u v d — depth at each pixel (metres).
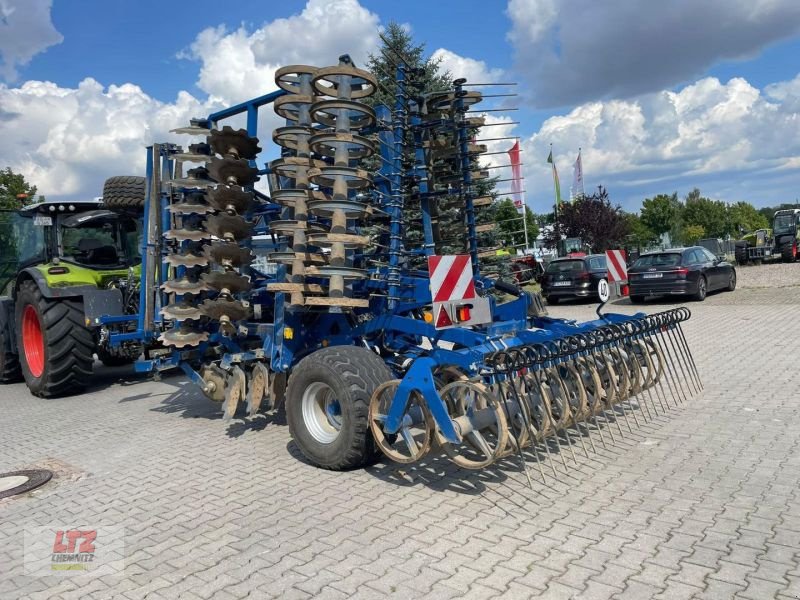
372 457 4.54
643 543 3.19
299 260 4.91
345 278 4.88
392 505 3.90
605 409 5.04
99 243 9.20
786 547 3.06
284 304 5.31
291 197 5.02
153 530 3.78
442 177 6.06
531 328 5.55
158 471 4.91
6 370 9.53
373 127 5.48
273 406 5.69
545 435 4.28
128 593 3.05
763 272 22.59
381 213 5.22
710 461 4.29
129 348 8.38
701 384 6.29
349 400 4.40
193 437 5.86
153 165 6.42
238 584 3.06
